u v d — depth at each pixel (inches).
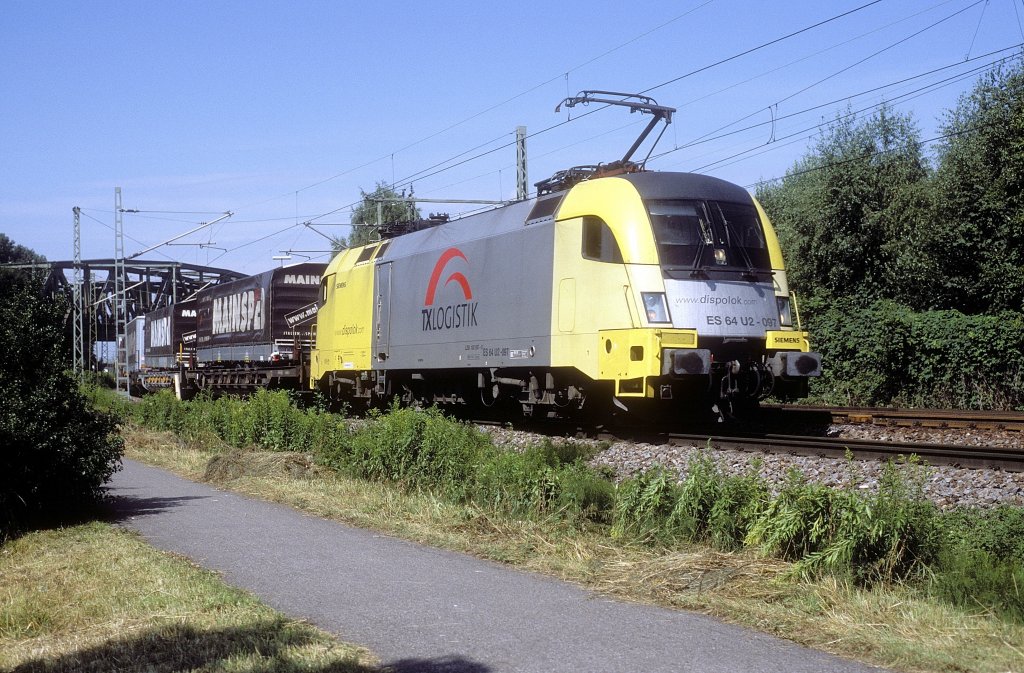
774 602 281.0
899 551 301.7
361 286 1015.6
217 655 240.7
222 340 1450.5
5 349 449.7
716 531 348.8
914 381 1013.8
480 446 549.0
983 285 1077.8
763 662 232.2
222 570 339.0
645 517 375.2
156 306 2746.1
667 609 281.1
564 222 692.7
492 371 788.6
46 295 494.0
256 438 749.9
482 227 807.7
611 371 637.9
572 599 293.3
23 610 286.8
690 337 613.6
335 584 315.3
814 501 320.2
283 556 360.8
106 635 262.1
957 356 960.3
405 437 529.0
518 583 314.7
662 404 697.6
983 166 1095.0
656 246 632.4
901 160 1310.3
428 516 430.3
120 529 425.4
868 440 612.1
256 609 281.6
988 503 410.3
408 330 909.8
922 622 258.8
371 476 552.1
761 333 644.1
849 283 1261.1
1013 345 927.7
